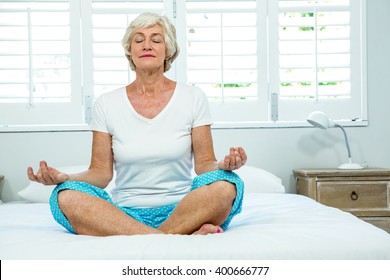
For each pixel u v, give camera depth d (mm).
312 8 3158
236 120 3162
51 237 1407
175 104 1816
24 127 3100
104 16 3152
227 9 3158
